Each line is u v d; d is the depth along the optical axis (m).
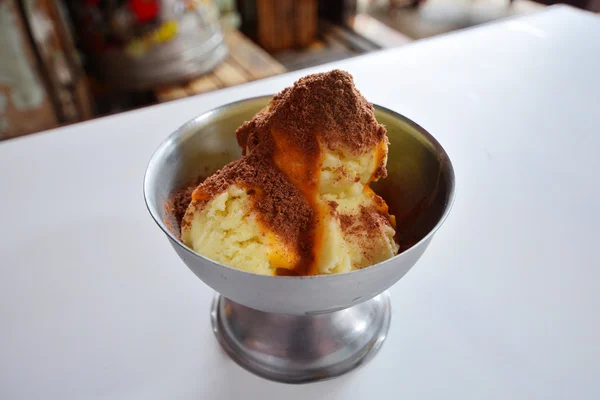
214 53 0.46
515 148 0.21
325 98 0.13
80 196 0.19
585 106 0.24
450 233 0.17
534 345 0.13
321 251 0.13
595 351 0.13
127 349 0.14
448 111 0.24
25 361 0.13
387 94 0.25
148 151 0.21
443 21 0.60
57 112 0.41
